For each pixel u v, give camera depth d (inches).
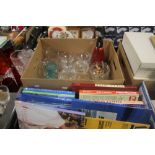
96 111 27.1
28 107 26.9
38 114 27.4
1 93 33.4
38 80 30.5
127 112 26.7
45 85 31.0
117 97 28.5
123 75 34.5
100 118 26.9
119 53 41.9
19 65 40.9
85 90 29.0
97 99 28.5
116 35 46.1
